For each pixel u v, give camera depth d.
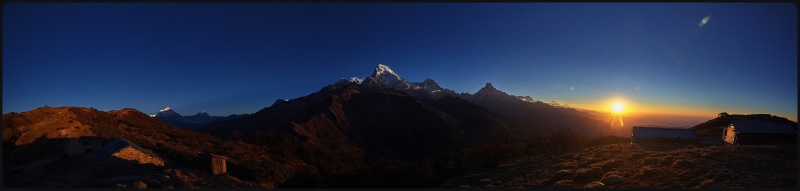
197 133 57.16
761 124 31.03
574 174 19.00
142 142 36.69
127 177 20.05
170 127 55.53
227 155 36.91
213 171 25.34
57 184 18.30
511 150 35.59
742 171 15.78
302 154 52.47
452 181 23.41
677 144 31.80
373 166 49.44
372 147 135.12
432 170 28.05
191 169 25.98
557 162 24.97
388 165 51.25
